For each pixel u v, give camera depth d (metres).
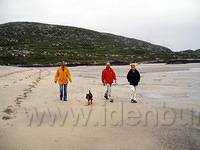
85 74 32.00
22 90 12.38
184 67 46.16
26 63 70.56
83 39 144.12
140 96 11.44
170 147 4.61
